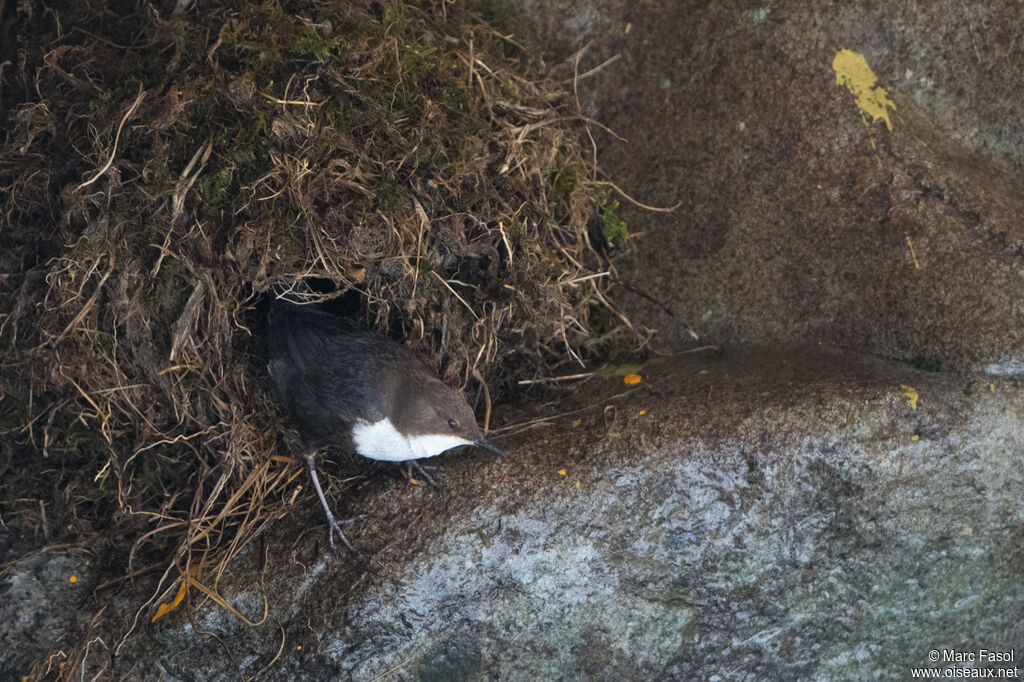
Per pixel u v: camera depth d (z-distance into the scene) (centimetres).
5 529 569
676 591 527
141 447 556
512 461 541
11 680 513
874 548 537
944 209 590
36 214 581
